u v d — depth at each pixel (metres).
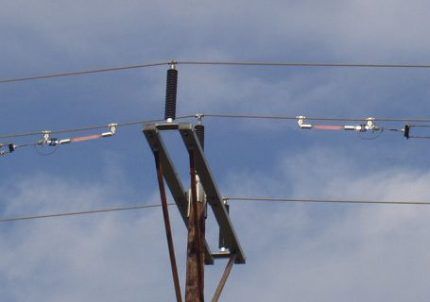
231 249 17.34
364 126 18.55
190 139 14.89
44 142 19.59
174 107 16.06
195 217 15.46
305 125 18.98
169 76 16.34
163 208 14.81
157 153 15.11
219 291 16.05
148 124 14.84
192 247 15.53
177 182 15.91
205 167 15.52
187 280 15.39
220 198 16.39
